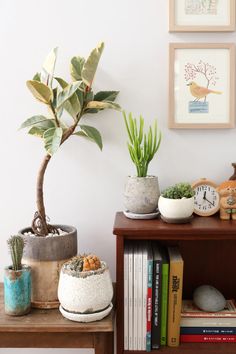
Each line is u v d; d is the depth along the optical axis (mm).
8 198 1323
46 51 1273
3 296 1192
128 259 1103
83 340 1041
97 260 1058
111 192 1313
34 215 1247
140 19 1260
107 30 1265
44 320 1042
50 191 1316
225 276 1305
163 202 1124
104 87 1280
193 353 1125
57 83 1273
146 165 1198
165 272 1115
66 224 1325
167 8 1256
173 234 1081
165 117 1285
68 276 1026
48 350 1358
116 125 1290
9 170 1314
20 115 1295
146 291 1111
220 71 1263
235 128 1284
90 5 1259
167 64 1271
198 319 1167
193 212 1215
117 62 1272
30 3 1259
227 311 1183
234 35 1261
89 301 1010
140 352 1126
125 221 1159
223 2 1250
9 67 1278
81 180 1312
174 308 1129
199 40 1266
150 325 1123
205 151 1295
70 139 1299
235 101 1272
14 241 1054
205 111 1271
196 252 1299
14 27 1267
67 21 1264
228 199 1166
